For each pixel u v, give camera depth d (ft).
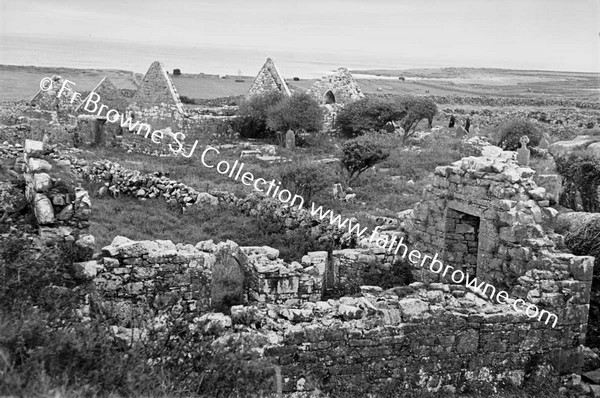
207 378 26.96
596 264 46.52
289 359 35.19
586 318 43.06
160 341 28.91
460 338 39.11
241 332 33.32
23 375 21.59
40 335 24.57
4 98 161.27
